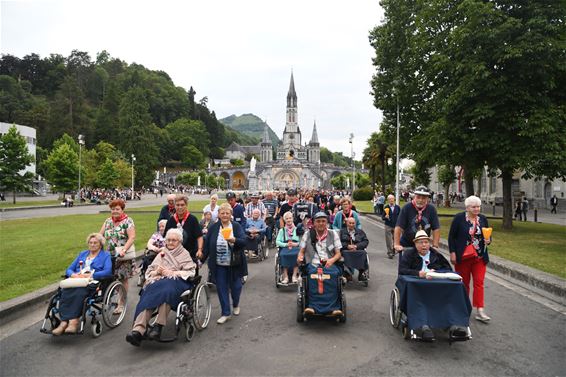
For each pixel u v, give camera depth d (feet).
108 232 23.39
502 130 57.16
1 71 438.40
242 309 24.57
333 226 32.22
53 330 18.90
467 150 58.39
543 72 52.90
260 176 467.93
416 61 75.97
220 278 22.21
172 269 20.36
